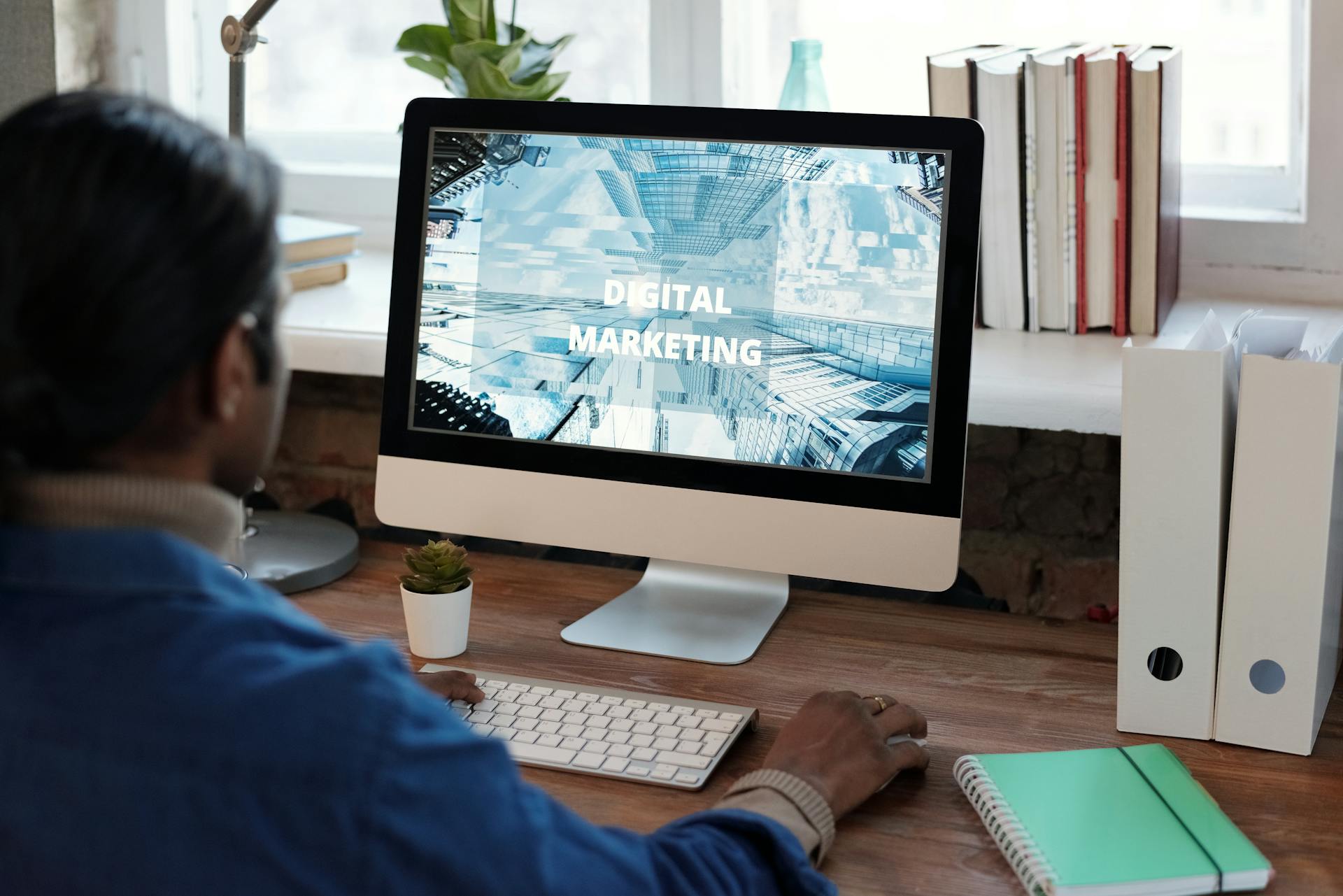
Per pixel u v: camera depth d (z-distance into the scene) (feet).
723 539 4.00
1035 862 2.75
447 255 4.19
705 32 5.62
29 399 1.82
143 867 1.82
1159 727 3.48
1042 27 5.44
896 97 5.69
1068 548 4.86
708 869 2.34
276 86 6.61
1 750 1.86
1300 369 3.16
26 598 1.93
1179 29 5.30
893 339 3.83
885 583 3.87
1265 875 2.76
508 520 4.19
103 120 1.88
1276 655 3.34
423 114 4.18
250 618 1.98
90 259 1.79
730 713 3.46
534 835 2.01
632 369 4.06
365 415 5.61
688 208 3.99
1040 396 4.25
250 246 1.95
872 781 2.98
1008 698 3.71
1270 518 3.27
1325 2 4.90
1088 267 4.78
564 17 6.01
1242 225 5.23
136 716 1.86
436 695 3.46
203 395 1.99
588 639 4.03
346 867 1.83
